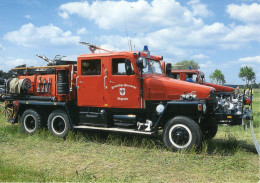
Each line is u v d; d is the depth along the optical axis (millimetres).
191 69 12742
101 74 6316
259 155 5211
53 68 7320
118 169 4422
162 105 5641
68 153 5445
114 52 6242
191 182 3848
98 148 5828
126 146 6000
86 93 6535
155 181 3877
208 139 6547
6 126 8039
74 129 6750
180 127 5359
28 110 7496
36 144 6223
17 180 3830
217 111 5527
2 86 9070
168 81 5820
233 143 5840
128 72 5695
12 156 5184
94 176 4008
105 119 6375
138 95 5930
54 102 7000
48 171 4285
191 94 5445
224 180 3918
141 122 6082
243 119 5340
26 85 7516
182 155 5105
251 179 3943
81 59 6590
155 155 5188
